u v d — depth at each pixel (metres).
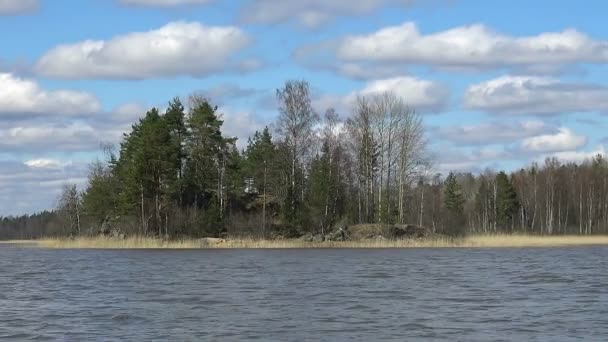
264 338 20.58
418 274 41.31
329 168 88.62
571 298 29.67
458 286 34.53
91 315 25.11
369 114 94.56
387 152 94.00
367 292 31.92
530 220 131.12
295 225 84.06
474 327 22.31
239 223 85.81
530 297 30.00
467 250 70.56
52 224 134.62
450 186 126.88
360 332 21.48
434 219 110.38
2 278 40.44
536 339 20.33
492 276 39.94
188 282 37.03
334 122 95.31
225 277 39.75
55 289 34.19
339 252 66.69
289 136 88.44
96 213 93.62
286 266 48.12
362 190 96.38
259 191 94.75
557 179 132.62
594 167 136.62
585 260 54.41
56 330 22.02
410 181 94.62
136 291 32.88
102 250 74.31
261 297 30.09
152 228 86.25
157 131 82.88
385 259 55.56
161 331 21.77
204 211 86.06
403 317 24.33
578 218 129.62
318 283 36.09
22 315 25.19
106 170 102.56
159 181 84.50
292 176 87.50
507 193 125.06
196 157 90.31
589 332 21.42
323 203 84.88
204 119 89.69
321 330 21.83
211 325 22.80
